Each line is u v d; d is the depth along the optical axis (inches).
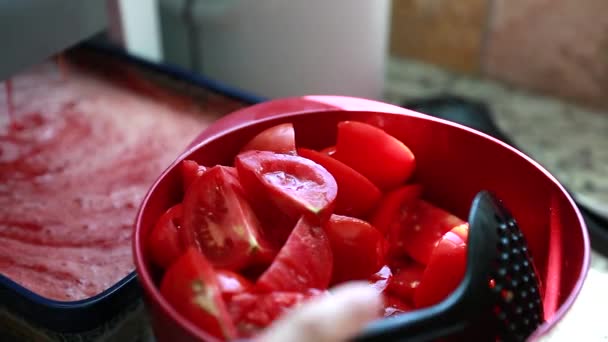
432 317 12.9
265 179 15.6
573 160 39.2
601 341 17.0
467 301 13.6
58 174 23.3
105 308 17.5
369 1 29.2
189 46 32.3
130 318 18.6
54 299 18.5
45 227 21.0
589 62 41.8
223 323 13.1
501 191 17.8
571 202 15.8
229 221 15.4
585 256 14.6
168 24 32.2
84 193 22.5
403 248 18.1
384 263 16.9
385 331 12.2
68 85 27.4
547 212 16.8
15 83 27.5
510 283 14.4
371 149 17.7
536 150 39.9
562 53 42.4
